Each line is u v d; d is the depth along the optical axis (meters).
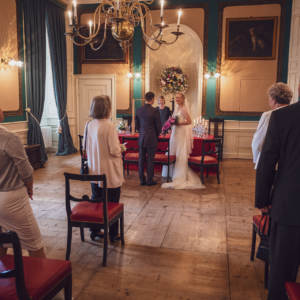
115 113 8.72
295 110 1.60
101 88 8.73
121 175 2.92
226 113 8.21
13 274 1.40
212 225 3.56
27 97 6.93
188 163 5.53
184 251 2.92
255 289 2.31
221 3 7.88
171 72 8.13
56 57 7.87
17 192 1.99
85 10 8.48
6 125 6.36
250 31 7.83
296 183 1.58
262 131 2.44
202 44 8.08
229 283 2.39
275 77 7.88
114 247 2.99
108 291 2.27
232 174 6.28
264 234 2.27
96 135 2.73
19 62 6.54
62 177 5.80
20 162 1.92
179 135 5.29
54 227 3.47
